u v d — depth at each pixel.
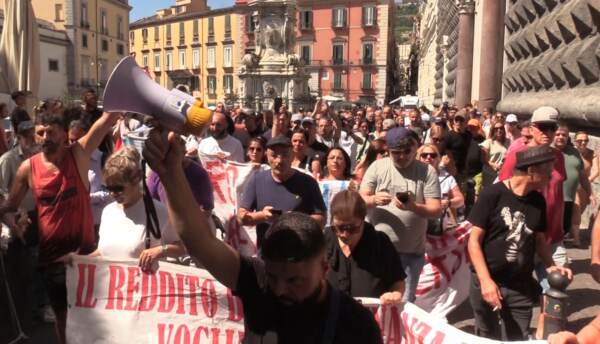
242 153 7.14
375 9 75.44
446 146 8.20
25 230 5.35
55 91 58.44
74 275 4.04
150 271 3.96
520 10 14.17
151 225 3.90
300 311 2.04
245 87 32.66
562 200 4.85
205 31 81.19
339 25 77.25
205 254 2.05
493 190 3.83
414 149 4.65
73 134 5.62
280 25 32.12
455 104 24.23
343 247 3.63
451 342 3.21
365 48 76.69
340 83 78.25
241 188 6.30
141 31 91.00
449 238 5.47
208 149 6.66
